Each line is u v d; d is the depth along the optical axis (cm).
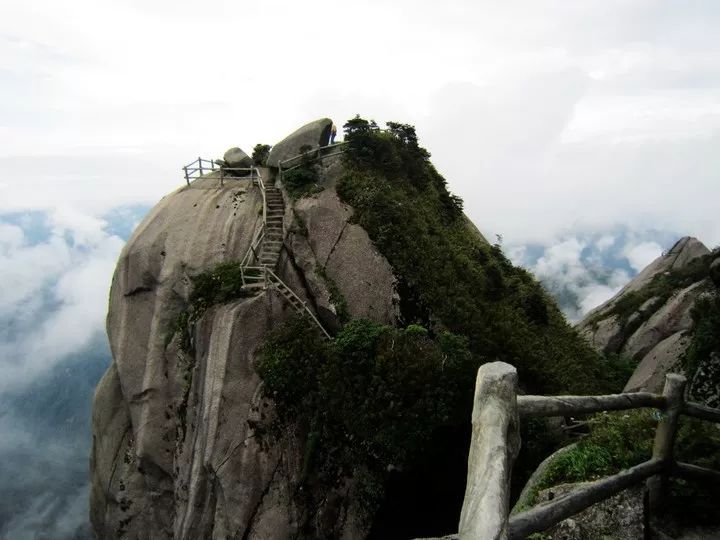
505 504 205
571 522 483
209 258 1831
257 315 1573
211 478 1486
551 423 1484
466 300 1639
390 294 1622
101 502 1966
